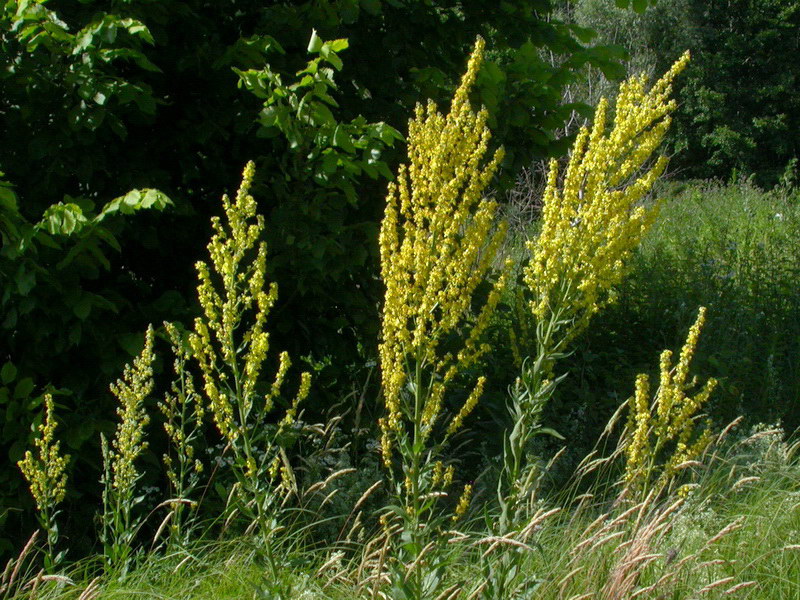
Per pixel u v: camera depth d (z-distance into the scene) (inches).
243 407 104.5
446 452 196.9
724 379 207.0
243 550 143.3
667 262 279.6
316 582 127.4
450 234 97.8
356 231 185.2
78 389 161.3
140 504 164.7
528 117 194.1
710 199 490.6
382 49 195.8
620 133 105.8
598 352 231.9
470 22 203.6
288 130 158.4
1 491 153.6
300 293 181.2
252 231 105.4
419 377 100.8
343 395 196.7
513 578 109.6
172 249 189.5
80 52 153.8
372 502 167.6
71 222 137.2
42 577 121.6
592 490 178.4
